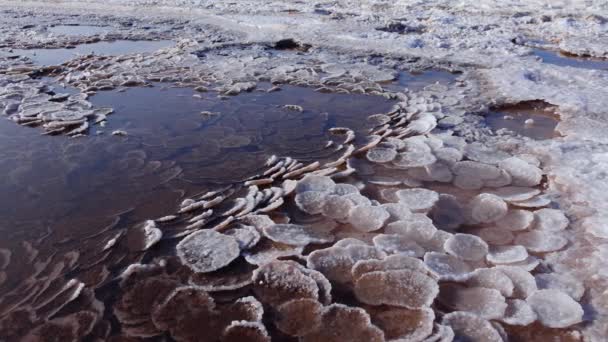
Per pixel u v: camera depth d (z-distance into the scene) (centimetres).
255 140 393
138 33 854
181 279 229
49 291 224
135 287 223
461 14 972
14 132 407
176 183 323
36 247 258
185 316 204
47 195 309
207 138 398
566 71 539
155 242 254
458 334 191
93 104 483
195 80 562
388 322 199
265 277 224
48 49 746
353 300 213
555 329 195
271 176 324
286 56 667
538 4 1053
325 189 301
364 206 280
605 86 484
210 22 930
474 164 329
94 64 633
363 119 434
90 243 260
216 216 279
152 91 525
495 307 202
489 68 578
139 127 422
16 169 344
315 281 220
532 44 712
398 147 361
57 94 507
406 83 540
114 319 206
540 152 344
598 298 208
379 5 1118
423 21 891
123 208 294
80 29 909
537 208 280
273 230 259
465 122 409
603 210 266
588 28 793
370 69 586
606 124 386
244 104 480
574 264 230
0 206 297
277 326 198
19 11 1127
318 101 487
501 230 261
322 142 386
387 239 249
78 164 351
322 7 1090
